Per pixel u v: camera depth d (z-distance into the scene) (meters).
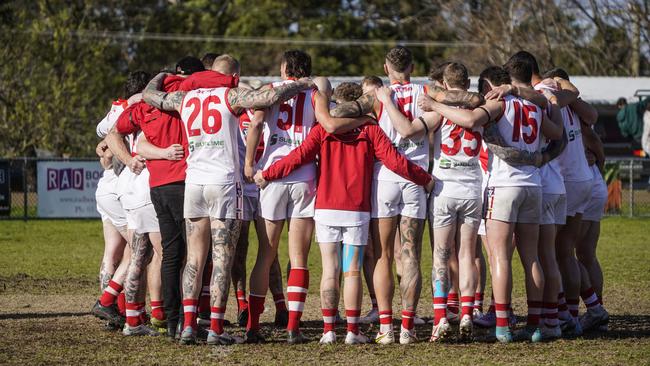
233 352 27.39
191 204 28.34
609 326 32.81
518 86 29.61
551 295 29.89
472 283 28.88
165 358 26.48
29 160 79.38
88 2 140.62
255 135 28.08
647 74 158.62
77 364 25.67
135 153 29.88
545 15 149.50
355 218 28.17
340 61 184.38
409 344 28.58
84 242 66.00
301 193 28.61
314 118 29.17
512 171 28.66
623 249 60.62
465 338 28.94
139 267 30.30
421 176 28.12
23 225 78.31
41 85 115.62
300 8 187.25
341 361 26.00
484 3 158.62
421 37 183.62
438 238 28.88
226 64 30.08
